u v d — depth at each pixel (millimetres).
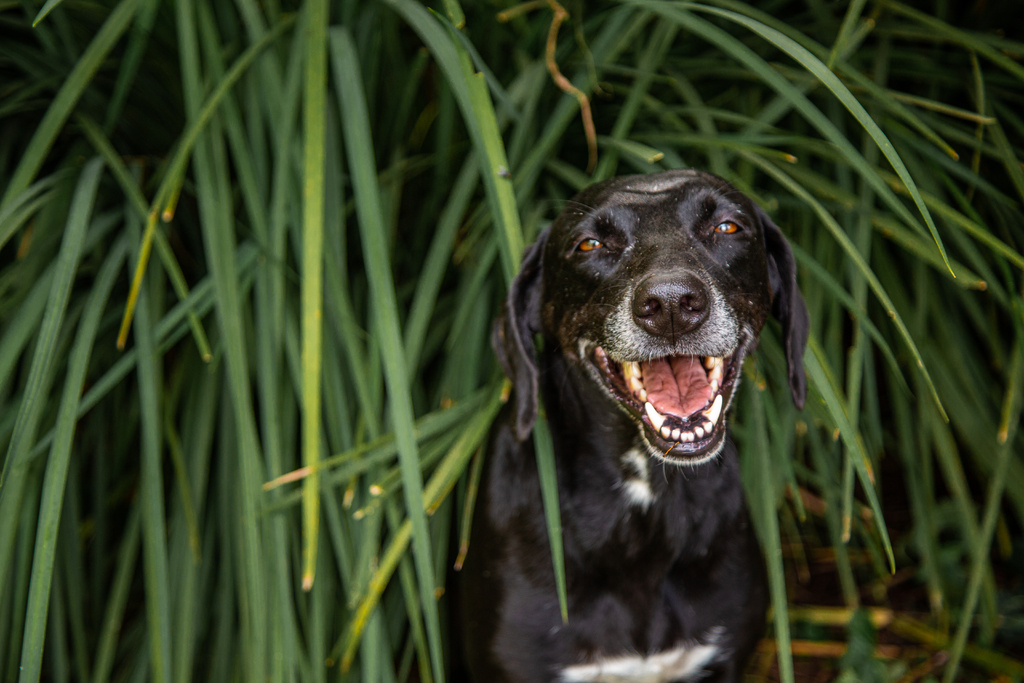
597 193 2016
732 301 1851
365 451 2041
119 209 2307
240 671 2123
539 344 2398
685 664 2070
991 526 2291
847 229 2494
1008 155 2297
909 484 2625
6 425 2105
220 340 2270
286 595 1957
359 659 2191
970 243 2336
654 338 1743
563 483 2035
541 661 1989
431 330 2533
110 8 2432
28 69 2434
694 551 2021
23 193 1972
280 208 2045
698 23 2020
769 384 2477
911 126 2596
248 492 1899
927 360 2564
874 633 2518
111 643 2055
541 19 2494
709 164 2562
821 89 2590
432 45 1993
